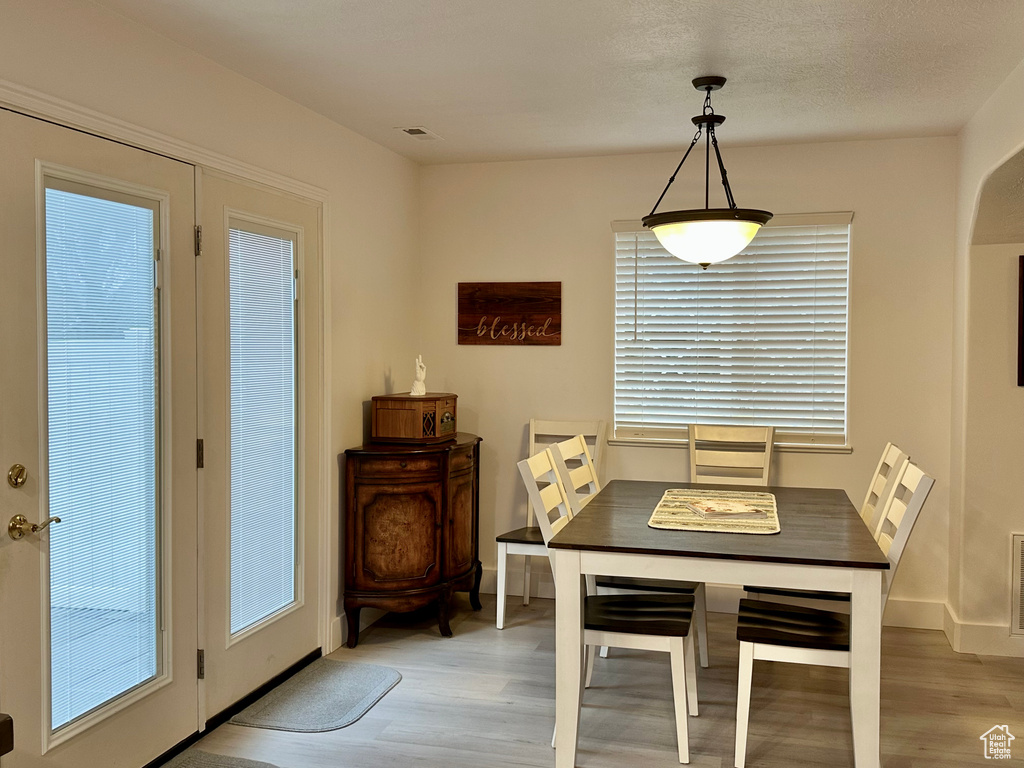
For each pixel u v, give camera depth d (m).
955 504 4.06
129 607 2.64
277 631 3.49
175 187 2.80
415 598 3.98
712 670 3.67
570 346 4.71
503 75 3.19
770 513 3.19
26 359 2.24
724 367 4.50
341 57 2.98
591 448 4.64
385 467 3.91
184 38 2.78
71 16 2.37
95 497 2.49
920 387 4.21
